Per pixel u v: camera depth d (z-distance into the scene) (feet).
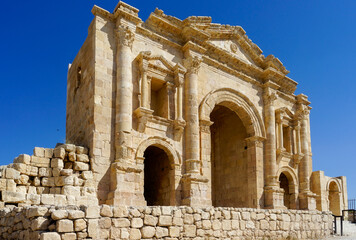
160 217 60.44
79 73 102.83
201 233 65.87
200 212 67.00
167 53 100.89
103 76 87.66
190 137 96.58
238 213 74.59
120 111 86.02
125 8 92.53
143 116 88.84
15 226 55.47
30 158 76.07
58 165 77.25
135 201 81.82
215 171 132.87
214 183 132.05
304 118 137.08
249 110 118.42
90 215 52.01
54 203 72.23
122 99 86.63
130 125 86.63
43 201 71.31
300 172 131.44
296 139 132.57
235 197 121.60
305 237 90.99
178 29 103.76
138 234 56.65
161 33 101.71
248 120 118.83
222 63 113.80
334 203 151.84
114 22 93.20
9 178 70.95
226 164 128.57
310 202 127.24
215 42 115.03
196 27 106.01
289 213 88.17
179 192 92.94
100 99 85.81
